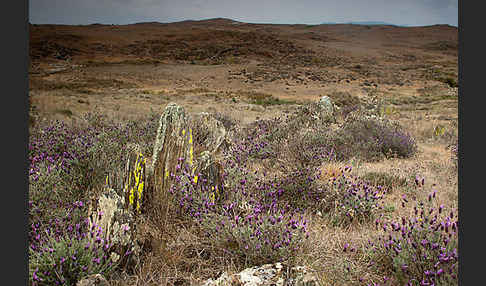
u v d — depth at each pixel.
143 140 7.47
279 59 131.88
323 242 3.38
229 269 2.92
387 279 2.73
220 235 3.16
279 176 5.12
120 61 119.38
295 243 3.03
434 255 2.71
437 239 2.87
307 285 2.52
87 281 2.47
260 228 3.10
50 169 4.39
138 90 60.84
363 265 3.05
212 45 153.25
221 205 3.75
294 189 4.59
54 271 2.60
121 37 170.38
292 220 3.17
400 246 2.92
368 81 88.31
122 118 15.02
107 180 3.60
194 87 73.12
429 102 45.62
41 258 2.68
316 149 6.64
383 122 10.76
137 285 2.69
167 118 4.34
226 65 109.12
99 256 2.72
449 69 118.56
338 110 17.02
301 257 3.04
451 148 9.02
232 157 5.72
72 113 15.97
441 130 12.60
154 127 8.50
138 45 154.62
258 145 6.73
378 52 182.75
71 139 6.63
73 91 51.25
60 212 3.61
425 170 6.80
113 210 3.06
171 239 3.37
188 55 138.50
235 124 12.00
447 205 4.45
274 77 87.00
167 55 138.50
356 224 4.09
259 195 4.20
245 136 9.12
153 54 140.75
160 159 4.14
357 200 4.27
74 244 2.78
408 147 8.77
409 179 6.02
